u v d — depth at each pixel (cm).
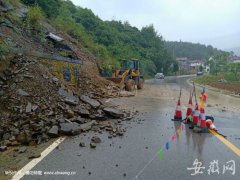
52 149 551
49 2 2466
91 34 4950
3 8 1521
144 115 1005
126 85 2080
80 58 1984
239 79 5159
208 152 562
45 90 902
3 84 805
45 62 1222
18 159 489
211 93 2427
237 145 627
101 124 798
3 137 593
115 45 5434
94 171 439
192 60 19000
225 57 7031
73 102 904
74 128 678
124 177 418
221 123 920
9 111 699
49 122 696
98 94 1484
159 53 9356
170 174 435
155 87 2859
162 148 582
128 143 614
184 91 2405
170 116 1001
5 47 978
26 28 1572
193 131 762
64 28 2639
